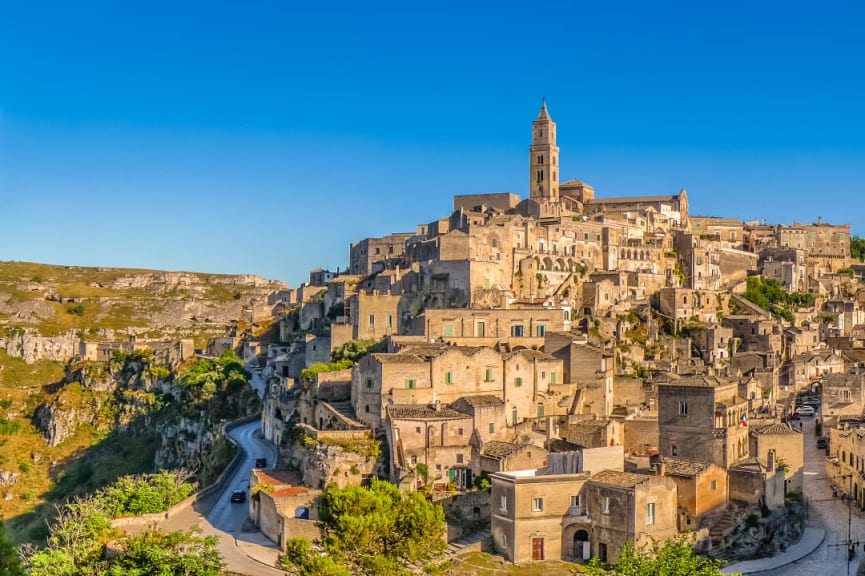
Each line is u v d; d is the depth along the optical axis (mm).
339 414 184875
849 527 161625
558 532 149250
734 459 165375
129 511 167250
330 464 164250
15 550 80875
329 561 117562
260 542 152375
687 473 154125
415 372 179125
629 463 169375
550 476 149625
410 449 166125
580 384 199625
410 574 126375
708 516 155625
